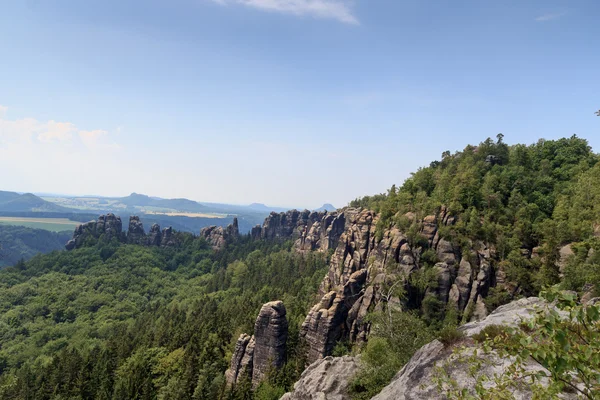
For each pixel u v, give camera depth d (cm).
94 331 13788
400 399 2211
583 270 6438
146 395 8025
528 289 8194
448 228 9494
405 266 9225
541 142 14488
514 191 10431
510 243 8894
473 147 15125
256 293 15325
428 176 12900
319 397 4275
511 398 1158
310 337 8394
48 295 16562
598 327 966
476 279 8656
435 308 8488
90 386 8581
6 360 11631
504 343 1180
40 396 8462
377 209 13075
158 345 10769
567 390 1653
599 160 11800
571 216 8912
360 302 8825
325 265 19075
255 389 7669
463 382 1970
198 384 7731
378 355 4662
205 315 12631
